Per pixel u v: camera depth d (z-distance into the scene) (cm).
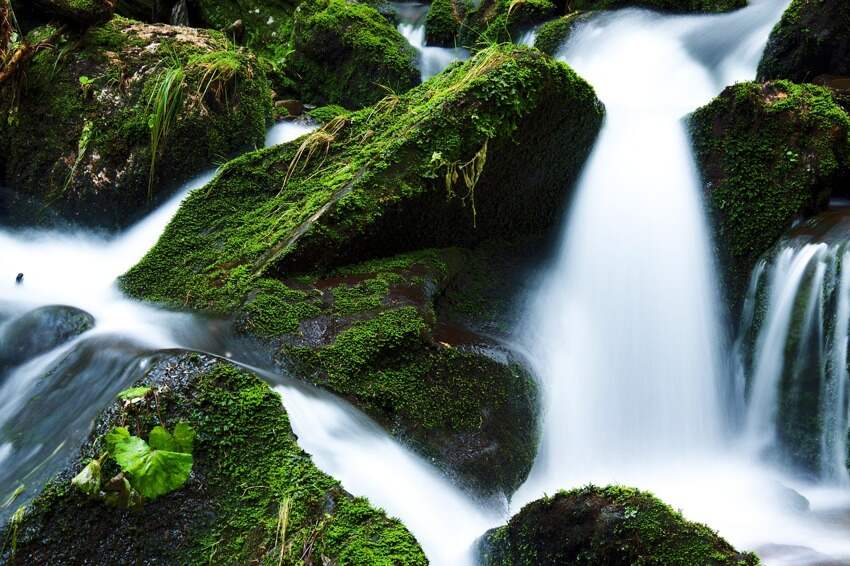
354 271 454
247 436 309
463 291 480
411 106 530
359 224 454
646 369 529
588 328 527
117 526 282
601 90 691
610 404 510
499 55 491
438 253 484
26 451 320
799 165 531
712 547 253
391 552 264
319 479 294
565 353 496
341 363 389
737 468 488
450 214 489
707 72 721
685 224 559
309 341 401
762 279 525
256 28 931
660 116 594
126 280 479
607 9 820
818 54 643
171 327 412
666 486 439
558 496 288
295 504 286
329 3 877
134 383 323
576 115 514
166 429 302
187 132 590
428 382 398
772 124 542
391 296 432
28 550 274
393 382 391
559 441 462
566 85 496
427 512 340
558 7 872
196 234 496
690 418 527
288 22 923
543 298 519
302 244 443
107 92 611
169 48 639
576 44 789
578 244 556
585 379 505
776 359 501
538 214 546
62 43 638
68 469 290
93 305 457
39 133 614
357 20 843
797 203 526
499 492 386
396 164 465
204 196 512
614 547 264
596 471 464
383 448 361
